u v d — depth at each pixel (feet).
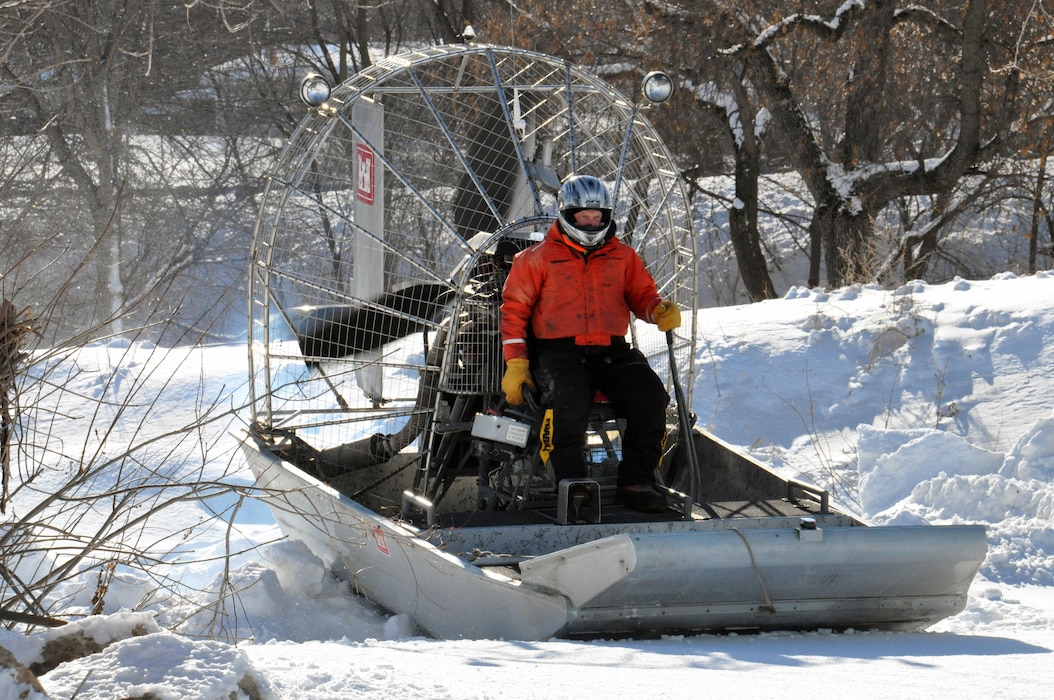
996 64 137.08
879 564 32.17
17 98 129.70
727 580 31.42
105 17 145.89
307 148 46.06
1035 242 166.20
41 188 113.50
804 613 33.04
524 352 39.45
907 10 133.90
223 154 192.34
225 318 159.33
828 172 134.31
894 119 142.61
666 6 132.57
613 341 39.96
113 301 128.88
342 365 49.67
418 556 35.45
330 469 49.16
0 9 49.29
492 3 169.58
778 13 130.41
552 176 50.90
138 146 170.81
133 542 46.96
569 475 36.88
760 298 156.35
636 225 51.90
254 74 186.60
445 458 43.65
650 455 38.24
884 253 108.37
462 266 45.16
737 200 154.40
